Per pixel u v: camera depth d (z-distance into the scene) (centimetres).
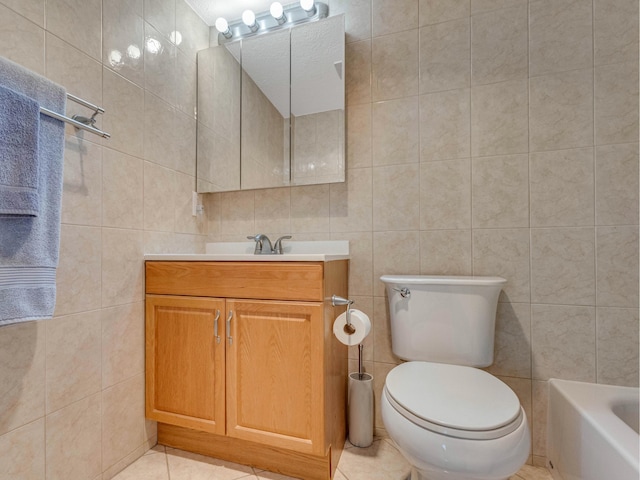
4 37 88
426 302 123
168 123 150
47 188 89
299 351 110
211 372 121
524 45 133
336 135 152
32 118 83
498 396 91
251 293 116
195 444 132
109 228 119
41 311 86
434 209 142
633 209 120
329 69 154
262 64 164
